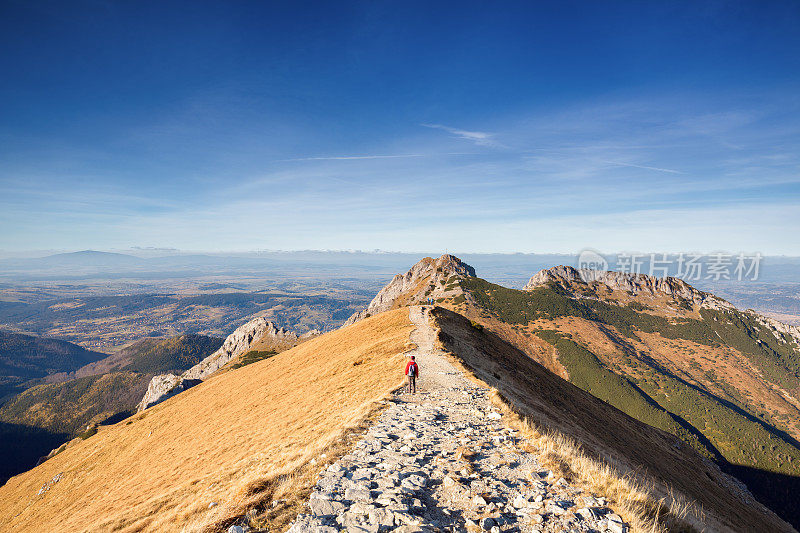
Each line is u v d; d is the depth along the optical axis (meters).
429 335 48.59
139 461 51.34
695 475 63.88
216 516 9.09
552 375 73.69
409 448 12.41
